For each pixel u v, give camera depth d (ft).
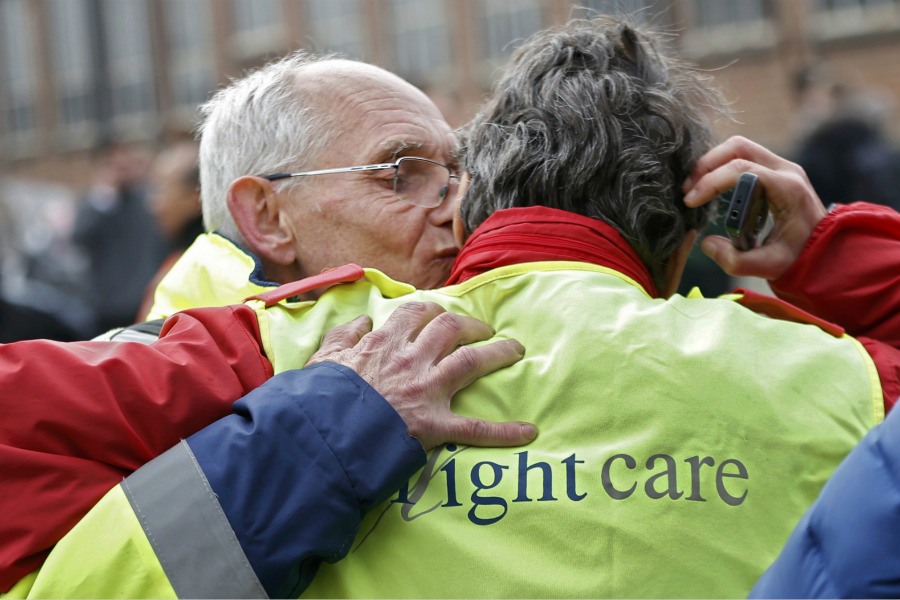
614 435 3.73
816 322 4.46
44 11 57.21
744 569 3.58
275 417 3.58
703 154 4.81
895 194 15.14
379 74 5.37
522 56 4.64
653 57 4.66
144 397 3.73
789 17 35.68
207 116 5.71
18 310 14.17
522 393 3.87
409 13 44.16
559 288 4.08
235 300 4.87
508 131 4.42
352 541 3.57
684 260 4.82
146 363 3.82
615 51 4.53
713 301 4.19
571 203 4.34
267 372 3.96
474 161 4.57
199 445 3.60
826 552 2.74
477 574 3.55
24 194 29.30
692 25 36.99
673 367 3.82
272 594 3.47
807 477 3.73
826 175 15.19
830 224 4.96
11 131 58.90
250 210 5.29
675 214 4.53
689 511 3.61
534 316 4.04
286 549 3.46
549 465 3.68
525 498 3.63
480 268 4.30
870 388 3.97
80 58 56.70
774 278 5.07
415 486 3.71
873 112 15.93
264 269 5.40
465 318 4.05
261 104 5.28
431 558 3.59
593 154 4.26
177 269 5.25
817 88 17.16
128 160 17.39
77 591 3.47
